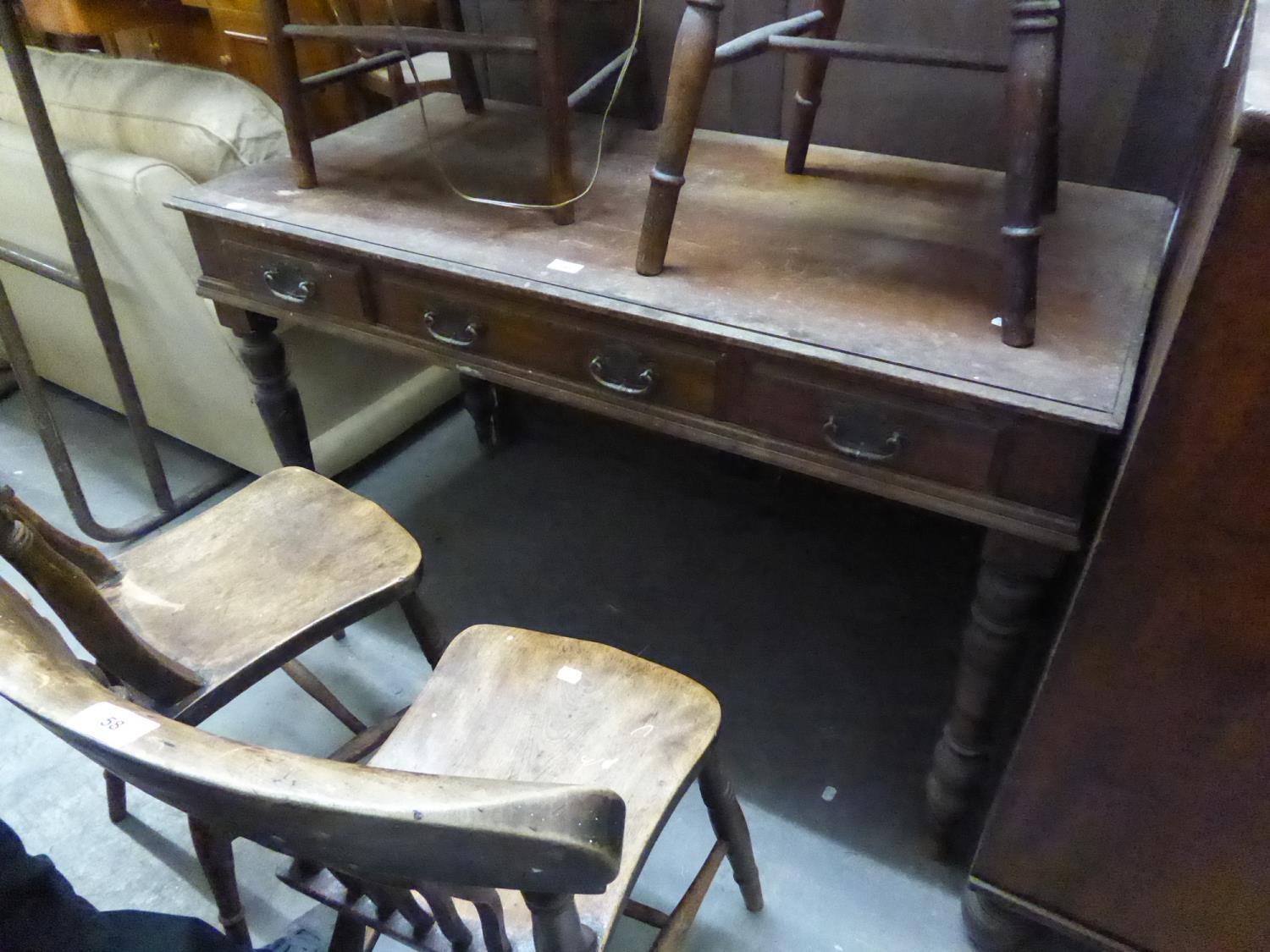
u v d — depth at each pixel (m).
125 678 0.82
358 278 1.09
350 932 0.75
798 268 0.95
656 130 1.33
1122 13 1.00
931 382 0.76
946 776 1.04
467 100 1.42
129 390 1.57
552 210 1.08
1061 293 0.88
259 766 0.41
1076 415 0.72
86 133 1.53
